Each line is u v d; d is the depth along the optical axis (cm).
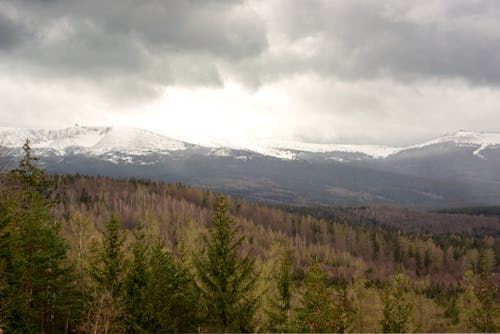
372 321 5184
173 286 3497
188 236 8031
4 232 3120
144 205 17425
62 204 13825
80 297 3688
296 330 3023
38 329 3609
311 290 3198
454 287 12162
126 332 3130
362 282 5984
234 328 2656
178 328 3231
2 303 3038
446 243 17938
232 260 2786
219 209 2897
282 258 3509
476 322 4197
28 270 3278
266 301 3309
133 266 3303
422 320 6694
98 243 4469
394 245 17412
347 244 17900
